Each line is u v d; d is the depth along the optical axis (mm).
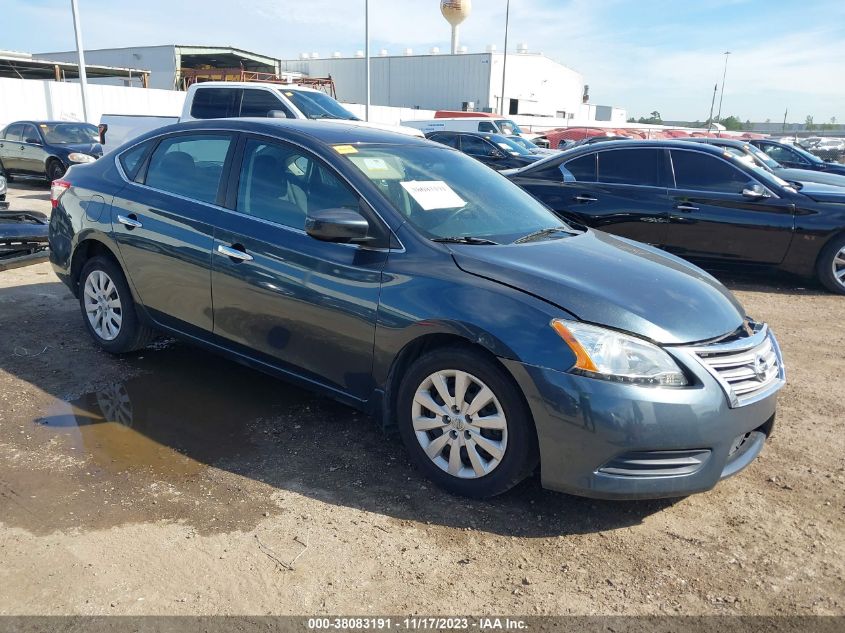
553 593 2594
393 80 48938
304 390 4398
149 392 4273
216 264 3896
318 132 3959
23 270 7277
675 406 2775
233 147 4066
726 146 11516
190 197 4172
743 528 3051
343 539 2865
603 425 2762
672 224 7730
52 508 3000
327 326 3463
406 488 3275
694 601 2572
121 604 2443
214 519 2971
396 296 3213
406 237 3344
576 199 8164
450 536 2922
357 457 3561
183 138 4379
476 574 2688
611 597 2582
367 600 2518
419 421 3260
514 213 4035
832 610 2539
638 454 2816
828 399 4527
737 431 2936
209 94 11258
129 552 2729
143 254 4301
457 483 3178
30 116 21703
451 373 3113
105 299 4746
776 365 3271
